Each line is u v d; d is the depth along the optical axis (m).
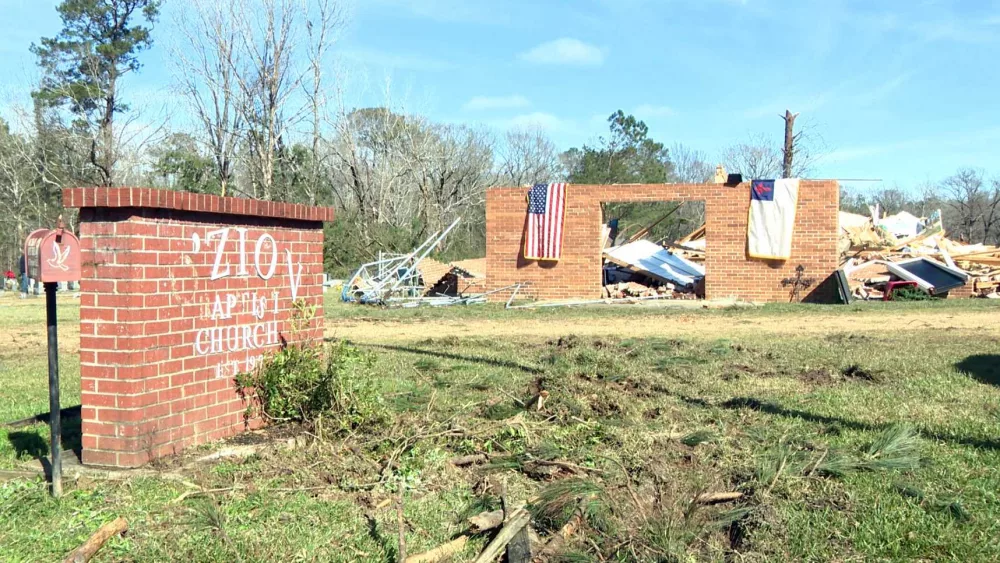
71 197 5.93
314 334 8.08
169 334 6.29
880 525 5.06
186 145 45.47
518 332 16.50
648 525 4.95
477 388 9.66
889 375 10.30
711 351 12.82
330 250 37.88
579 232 23.78
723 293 23.17
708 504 5.49
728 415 8.09
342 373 7.47
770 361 11.81
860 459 6.36
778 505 5.39
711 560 4.67
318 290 8.19
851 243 29.47
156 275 6.14
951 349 12.74
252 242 7.22
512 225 24.34
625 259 26.92
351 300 25.34
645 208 51.53
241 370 7.12
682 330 16.61
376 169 48.16
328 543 4.86
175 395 6.38
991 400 8.59
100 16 45.22
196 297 6.57
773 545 4.82
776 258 22.66
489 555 4.55
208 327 6.72
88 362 6.09
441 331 16.80
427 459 6.44
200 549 4.70
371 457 6.50
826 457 6.31
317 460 6.39
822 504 5.44
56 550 4.71
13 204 51.62
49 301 5.54
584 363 11.46
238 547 4.74
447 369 11.05
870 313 19.67
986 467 6.15
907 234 38.22
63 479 5.88
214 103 41.22
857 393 9.09
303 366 7.46
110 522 4.93
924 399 8.73
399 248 37.62
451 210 51.06
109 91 45.56
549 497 5.24
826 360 11.70
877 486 5.75
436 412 8.08
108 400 6.06
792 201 22.47
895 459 6.21
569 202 23.81
